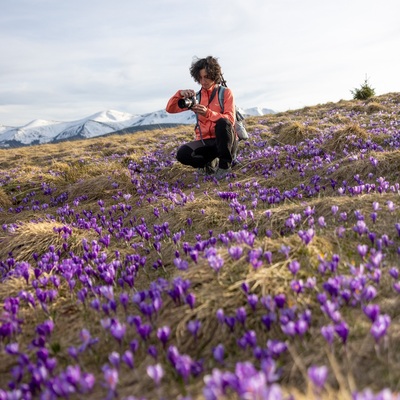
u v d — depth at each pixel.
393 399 1.96
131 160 13.66
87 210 8.41
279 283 3.49
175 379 2.70
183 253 4.98
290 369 2.64
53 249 5.45
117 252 5.14
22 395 2.62
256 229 4.91
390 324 2.90
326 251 4.05
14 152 28.22
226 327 3.12
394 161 7.20
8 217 9.13
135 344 2.86
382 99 22.25
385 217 4.80
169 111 8.69
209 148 9.02
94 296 4.11
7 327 3.33
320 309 3.21
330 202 5.45
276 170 9.12
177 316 3.32
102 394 2.67
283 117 21.75
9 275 4.88
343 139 10.13
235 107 9.01
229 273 3.71
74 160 17.45
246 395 2.02
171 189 9.40
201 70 8.42
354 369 2.54
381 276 3.55
